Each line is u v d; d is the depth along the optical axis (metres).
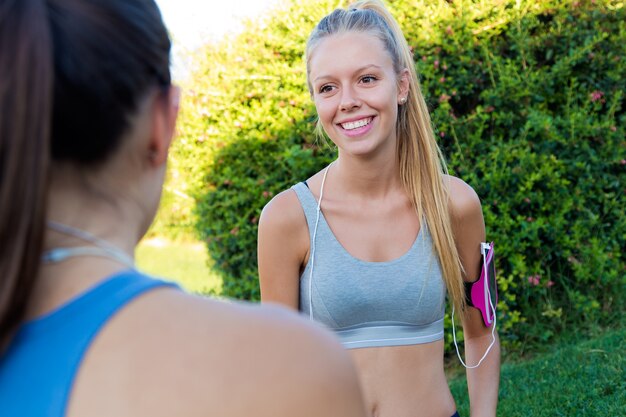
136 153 0.78
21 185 0.68
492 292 2.21
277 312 0.74
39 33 0.69
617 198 4.55
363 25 2.05
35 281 0.70
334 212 2.07
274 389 0.68
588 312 4.39
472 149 4.29
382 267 2.00
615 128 4.38
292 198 2.08
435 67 4.28
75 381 0.68
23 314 0.70
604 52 4.53
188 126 4.72
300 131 4.48
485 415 2.17
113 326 0.70
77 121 0.71
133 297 0.71
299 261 2.08
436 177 2.10
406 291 1.99
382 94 2.00
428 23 4.33
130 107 0.75
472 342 2.27
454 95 4.36
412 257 2.03
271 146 4.54
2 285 0.68
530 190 4.23
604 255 4.29
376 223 2.06
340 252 2.03
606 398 3.55
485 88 4.44
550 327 4.41
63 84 0.70
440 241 2.04
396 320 2.01
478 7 4.37
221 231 4.67
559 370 3.94
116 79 0.73
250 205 4.57
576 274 4.31
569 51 4.39
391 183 2.09
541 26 4.52
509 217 4.17
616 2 4.55
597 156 4.42
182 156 4.76
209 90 4.68
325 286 2.01
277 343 0.70
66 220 0.74
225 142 4.57
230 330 0.70
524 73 4.38
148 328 0.70
